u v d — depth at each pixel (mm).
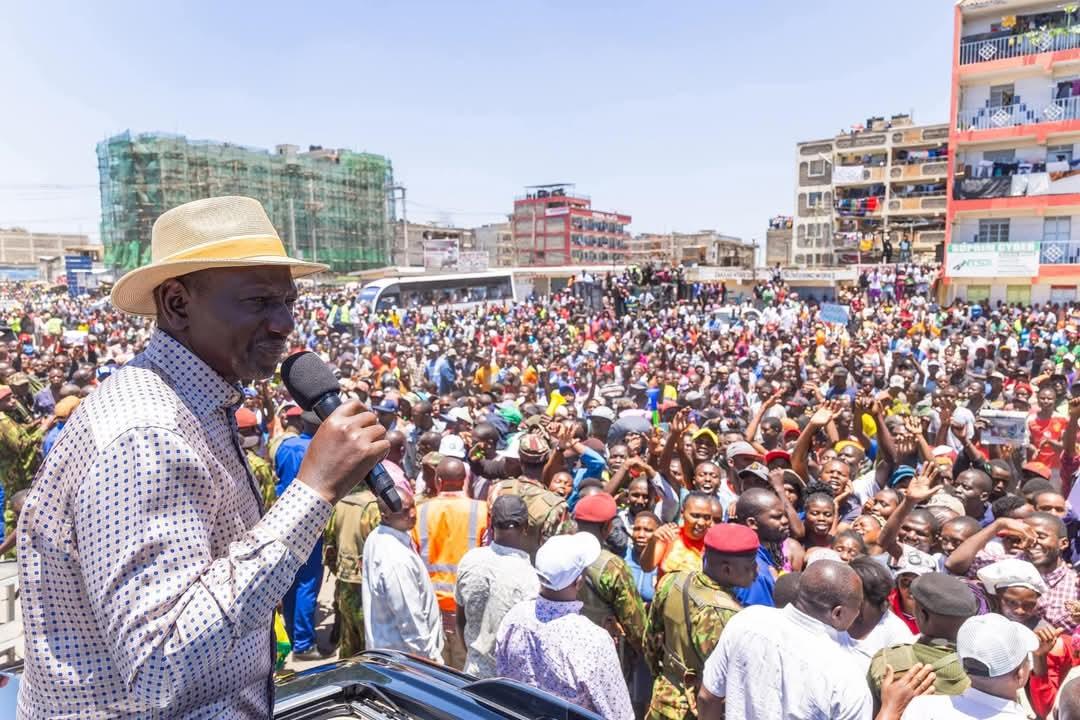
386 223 86938
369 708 2219
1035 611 4375
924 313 27875
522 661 3471
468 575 4195
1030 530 4664
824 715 2936
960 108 34844
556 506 5203
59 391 9055
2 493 7352
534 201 113625
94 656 1265
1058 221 33656
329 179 80188
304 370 1700
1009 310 28641
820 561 3166
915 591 3434
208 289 1384
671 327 27641
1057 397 9836
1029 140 33500
